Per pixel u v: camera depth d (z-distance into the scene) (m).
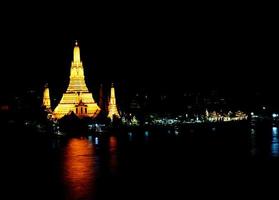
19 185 98.38
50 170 117.06
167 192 91.00
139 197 87.19
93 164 127.75
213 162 129.38
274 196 87.38
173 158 139.38
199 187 95.25
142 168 120.00
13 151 138.00
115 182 100.81
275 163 126.00
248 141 197.25
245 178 104.31
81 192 91.31
